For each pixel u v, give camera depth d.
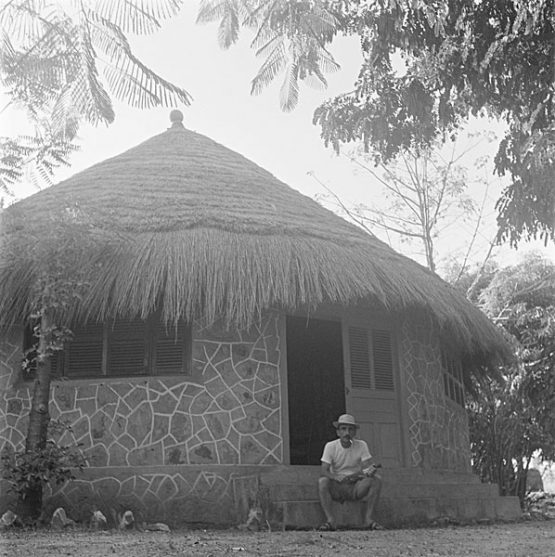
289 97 4.95
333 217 11.61
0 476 8.48
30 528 7.77
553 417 14.63
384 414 10.46
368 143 8.04
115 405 9.33
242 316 9.06
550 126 6.66
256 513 8.04
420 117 7.55
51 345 8.48
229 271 9.00
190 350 9.38
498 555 5.29
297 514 8.07
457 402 12.79
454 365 12.98
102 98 4.13
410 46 7.09
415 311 10.60
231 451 9.08
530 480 18.44
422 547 5.77
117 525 8.57
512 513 10.12
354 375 10.34
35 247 8.77
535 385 14.87
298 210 11.02
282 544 5.96
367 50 7.24
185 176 11.23
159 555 5.09
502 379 13.79
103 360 9.56
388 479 9.75
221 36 4.70
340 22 5.50
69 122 4.36
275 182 12.13
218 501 8.81
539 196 6.81
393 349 10.82
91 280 8.92
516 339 15.51
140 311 9.27
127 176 11.28
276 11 4.82
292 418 13.87
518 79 6.79
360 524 8.22
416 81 7.36
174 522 8.77
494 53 6.62
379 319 10.77
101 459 9.17
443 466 11.12
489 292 17.50
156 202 10.31
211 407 9.20
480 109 7.85
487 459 14.97
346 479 8.15
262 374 9.40
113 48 4.05
